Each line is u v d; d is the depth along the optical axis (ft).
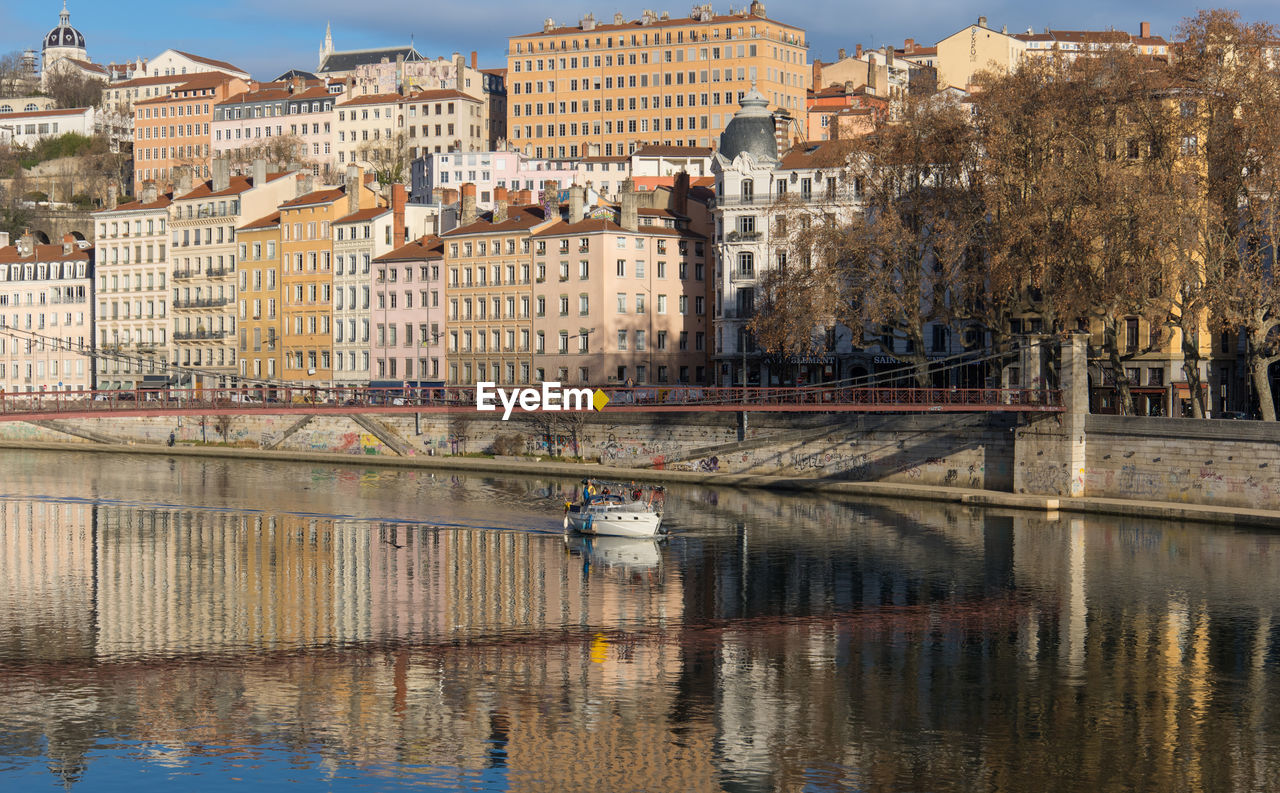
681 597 324.39
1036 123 439.22
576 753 227.20
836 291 456.04
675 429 519.60
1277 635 288.10
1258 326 407.64
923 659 273.95
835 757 225.35
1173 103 452.35
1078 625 296.10
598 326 638.12
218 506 456.45
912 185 477.77
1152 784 215.10
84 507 454.40
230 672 266.16
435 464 559.79
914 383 570.46
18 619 303.68
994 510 432.25
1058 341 438.40
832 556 366.63
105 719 240.73
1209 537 381.81
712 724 239.30
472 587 336.08
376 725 238.68
